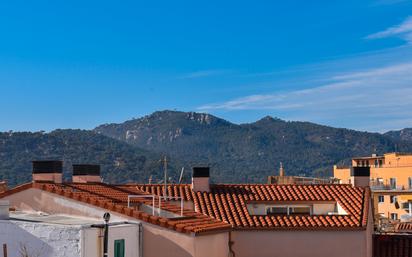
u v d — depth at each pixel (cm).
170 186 3706
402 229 5428
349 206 3462
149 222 2717
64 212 2830
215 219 3238
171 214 3075
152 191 3625
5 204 2619
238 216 3366
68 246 2445
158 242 2711
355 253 3238
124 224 2650
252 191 3669
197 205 3494
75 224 2528
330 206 3594
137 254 2688
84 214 2780
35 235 2502
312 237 3259
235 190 3681
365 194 3634
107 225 2489
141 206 3128
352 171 3831
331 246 3244
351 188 3712
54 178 3244
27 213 2859
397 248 3662
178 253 2700
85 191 3123
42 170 3247
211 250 2917
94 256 2470
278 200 3572
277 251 3256
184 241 2702
